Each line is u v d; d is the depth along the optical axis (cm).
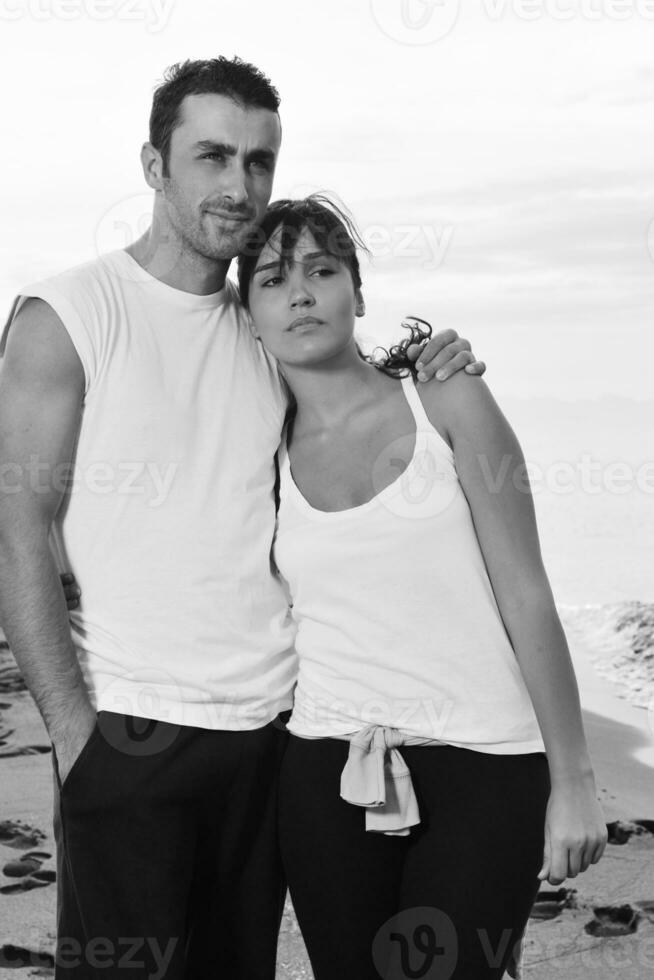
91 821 208
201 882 220
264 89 220
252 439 215
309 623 212
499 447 204
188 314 216
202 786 210
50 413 206
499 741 200
